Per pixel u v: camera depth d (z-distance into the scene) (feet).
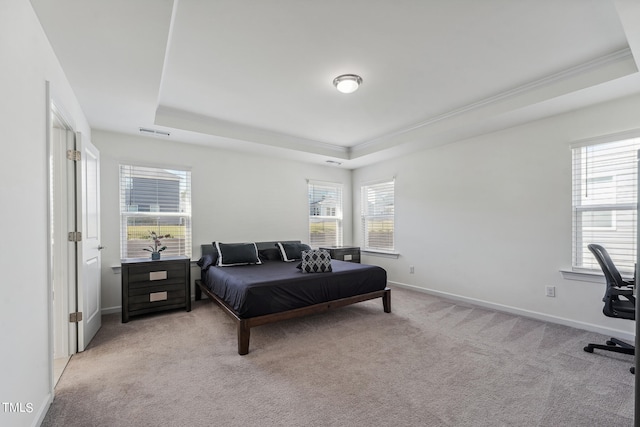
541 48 7.42
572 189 10.05
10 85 4.31
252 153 15.58
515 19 6.34
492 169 12.23
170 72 8.50
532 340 8.89
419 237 15.30
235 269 11.80
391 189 17.03
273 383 6.59
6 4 4.19
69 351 8.03
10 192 4.27
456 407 5.72
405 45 7.25
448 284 13.93
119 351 8.23
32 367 4.96
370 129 13.67
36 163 5.31
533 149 10.99
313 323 10.51
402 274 16.24
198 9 5.91
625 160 9.05
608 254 8.93
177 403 5.86
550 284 10.56
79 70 7.22
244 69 8.34
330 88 9.52
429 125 12.64
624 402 5.85
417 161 15.39
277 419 5.40
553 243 10.49
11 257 4.26
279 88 9.52
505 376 6.85
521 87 9.44
